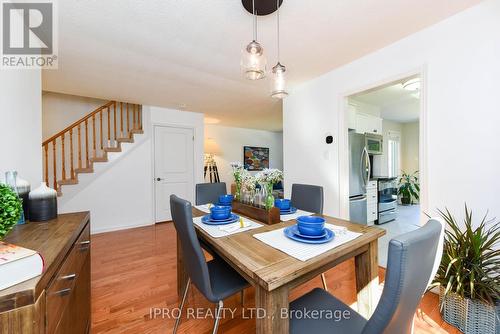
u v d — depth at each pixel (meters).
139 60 2.28
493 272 1.38
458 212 1.69
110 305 1.70
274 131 7.25
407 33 1.90
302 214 1.67
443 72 1.75
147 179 4.05
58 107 3.86
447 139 1.74
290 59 2.34
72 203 3.44
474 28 1.59
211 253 1.52
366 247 1.20
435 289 1.80
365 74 2.29
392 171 5.86
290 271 0.79
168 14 1.60
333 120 2.66
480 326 1.33
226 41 1.96
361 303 1.26
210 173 5.68
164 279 2.09
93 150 3.95
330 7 1.55
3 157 1.18
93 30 1.77
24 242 0.85
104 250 2.83
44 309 0.64
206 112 4.59
